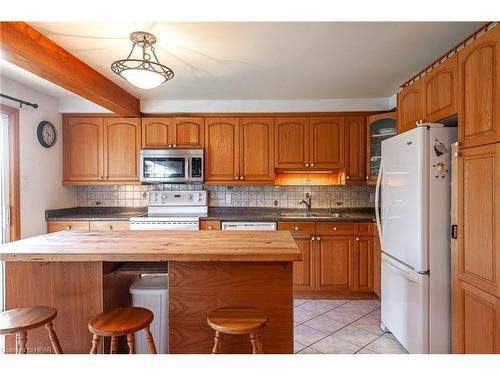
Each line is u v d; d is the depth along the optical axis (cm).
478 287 153
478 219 152
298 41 209
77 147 352
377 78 282
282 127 351
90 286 166
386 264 239
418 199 187
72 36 200
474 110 154
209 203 383
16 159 282
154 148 351
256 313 147
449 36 203
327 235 322
